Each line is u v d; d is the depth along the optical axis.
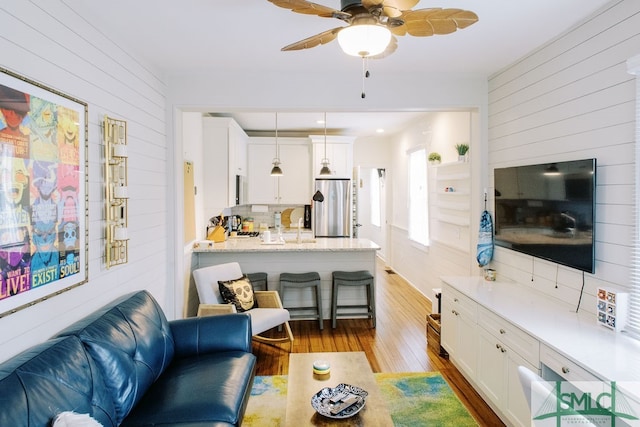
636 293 2.02
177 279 3.55
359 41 1.64
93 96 2.25
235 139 5.74
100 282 2.30
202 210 5.11
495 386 2.52
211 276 3.66
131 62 2.80
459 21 1.74
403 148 6.89
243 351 2.60
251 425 2.52
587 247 2.26
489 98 3.55
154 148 3.23
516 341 2.26
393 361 3.45
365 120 6.08
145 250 3.03
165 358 2.38
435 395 2.85
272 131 7.30
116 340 1.96
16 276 1.56
